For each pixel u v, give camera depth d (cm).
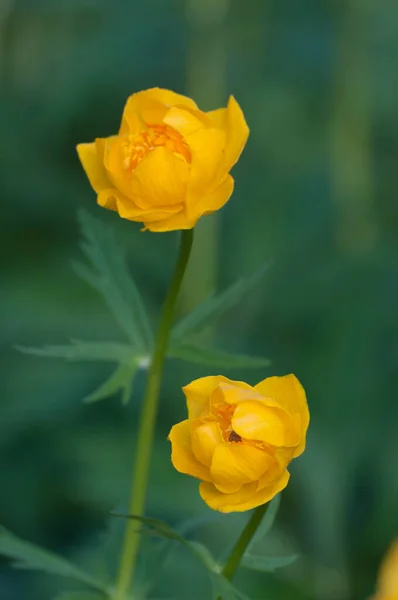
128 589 78
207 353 79
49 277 122
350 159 125
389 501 103
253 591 99
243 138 76
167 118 76
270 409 73
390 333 113
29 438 109
